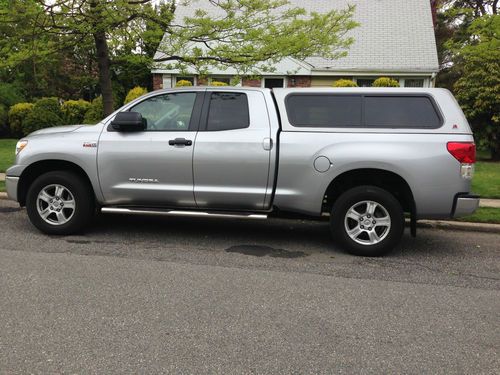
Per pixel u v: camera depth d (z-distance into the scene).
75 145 6.05
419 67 18.48
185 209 6.09
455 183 5.38
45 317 3.80
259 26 9.22
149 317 3.85
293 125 5.73
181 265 5.19
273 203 5.80
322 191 5.62
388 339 3.57
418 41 19.55
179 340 3.48
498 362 3.27
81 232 6.48
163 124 6.02
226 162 5.76
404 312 4.08
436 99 5.57
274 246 6.09
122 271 4.93
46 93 21.61
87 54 13.38
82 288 4.42
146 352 3.30
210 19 8.88
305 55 8.97
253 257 5.58
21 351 3.28
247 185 5.79
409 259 5.66
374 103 5.69
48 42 9.06
